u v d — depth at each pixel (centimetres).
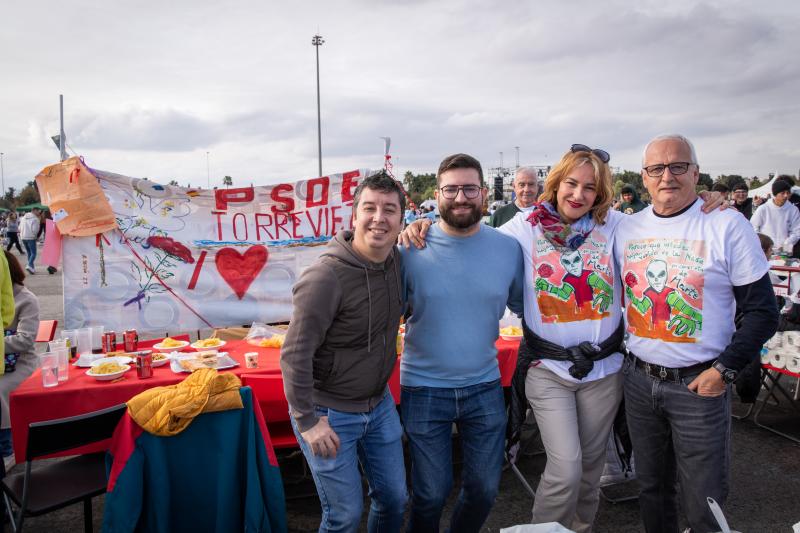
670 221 220
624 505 326
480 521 243
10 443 336
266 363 339
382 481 223
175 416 229
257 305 457
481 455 236
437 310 227
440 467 234
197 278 442
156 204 431
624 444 268
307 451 211
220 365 327
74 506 327
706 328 211
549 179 246
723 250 206
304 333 199
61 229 404
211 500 244
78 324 416
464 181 219
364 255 210
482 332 231
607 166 237
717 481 212
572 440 237
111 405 295
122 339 399
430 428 233
